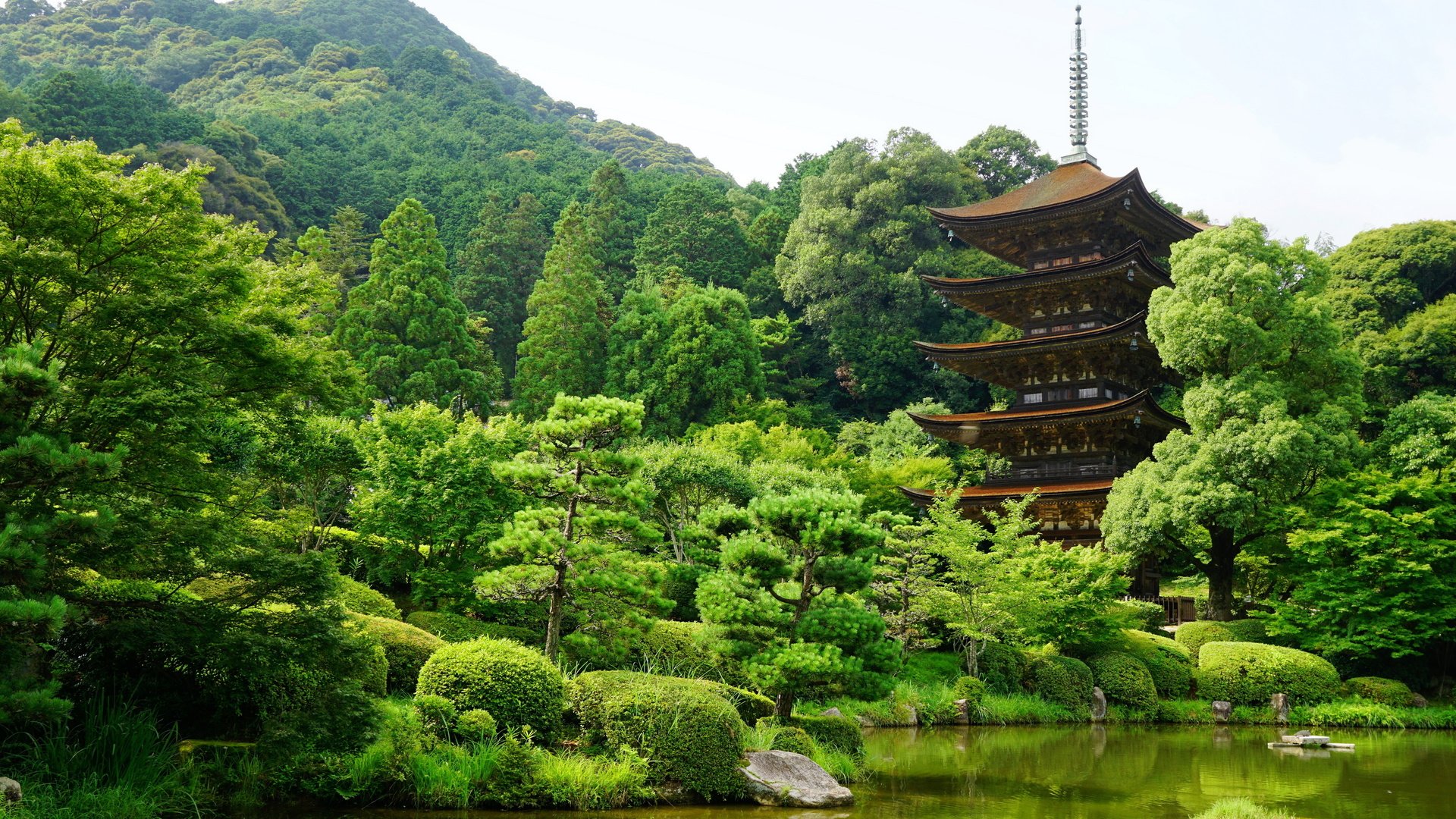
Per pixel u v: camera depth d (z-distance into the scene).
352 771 14.23
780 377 79.44
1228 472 37.06
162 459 12.99
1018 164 92.31
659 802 15.34
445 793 14.27
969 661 30.70
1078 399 47.12
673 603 19.34
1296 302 39.16
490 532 26.28
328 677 14.16
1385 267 57.44
